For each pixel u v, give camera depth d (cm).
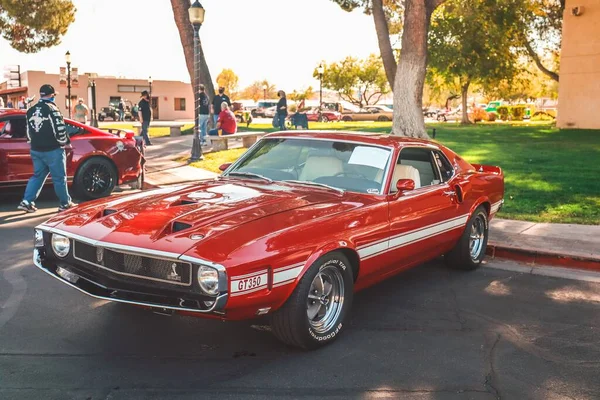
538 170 1275
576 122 2748
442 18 3391
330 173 492
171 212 398
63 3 3575
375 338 430
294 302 377
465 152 1622
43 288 526
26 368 364
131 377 354
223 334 428
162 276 353
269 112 4909
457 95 5209
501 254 682
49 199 982
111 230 381
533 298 539
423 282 581
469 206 588
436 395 343
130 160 1017
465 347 418
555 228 784
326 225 401
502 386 358
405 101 1548
